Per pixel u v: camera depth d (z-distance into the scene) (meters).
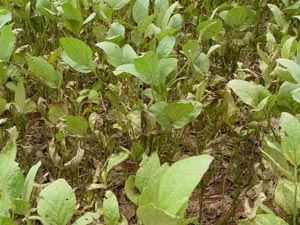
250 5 1.35
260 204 0.54
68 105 0.85
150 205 0.36
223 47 1.06
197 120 0.92
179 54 1.11
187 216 0.88
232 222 0.85
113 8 0.97
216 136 0.92
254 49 1.23
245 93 0.66
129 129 0.79
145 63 0.67
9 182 0.48
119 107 0.84
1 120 0.76
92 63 0.80
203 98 0.81
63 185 0.48
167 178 0.37
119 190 0.91
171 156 0.86
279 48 0.82
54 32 1.17
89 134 0.90
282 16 0.93
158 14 0.96
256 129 0.80
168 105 0.69
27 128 1.04
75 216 0.72
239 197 0.91
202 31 0.88
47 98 1.03
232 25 1.05
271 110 0.74
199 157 0.37
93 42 1.14
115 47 0.75
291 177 0.51
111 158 0.70
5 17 0.88
